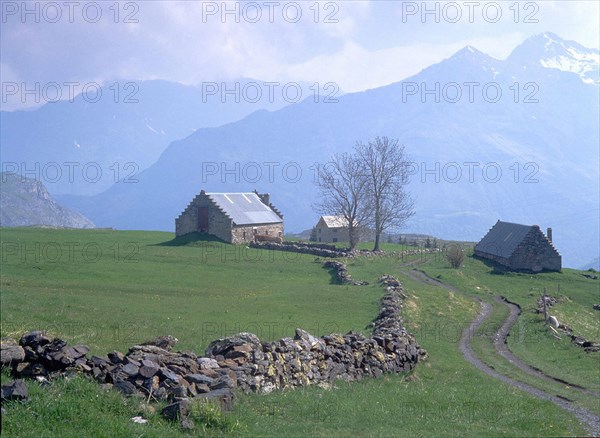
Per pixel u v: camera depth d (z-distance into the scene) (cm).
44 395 1669
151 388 1855
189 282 6906
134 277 6925
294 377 2556
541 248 11250
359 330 4519
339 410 2134
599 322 7406
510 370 3894
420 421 2138
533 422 2272
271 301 5725
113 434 1542
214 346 2470
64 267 7169
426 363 3769
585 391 3303
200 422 1730
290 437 1734
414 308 6075
